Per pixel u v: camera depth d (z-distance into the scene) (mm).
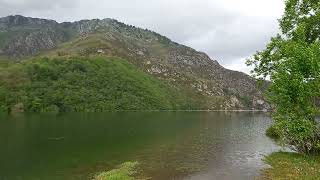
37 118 130500
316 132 38594
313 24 43219
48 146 56719
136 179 32969
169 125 105375
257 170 36062
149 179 32969
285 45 39062
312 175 30859
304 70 37156
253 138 69375
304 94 36625
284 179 30562
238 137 71438
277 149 52281
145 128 91938
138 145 57875
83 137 69125
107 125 100188
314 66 35812
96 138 67500
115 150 52344
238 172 35375
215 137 71125
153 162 41938
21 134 73688
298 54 36875
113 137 69438
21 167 40312
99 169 38531
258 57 47031
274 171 34250
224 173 35094
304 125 36531
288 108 38156
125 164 40375
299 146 40312
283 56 39469
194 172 35906
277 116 39344
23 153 50031
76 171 37656
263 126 106562
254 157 44875
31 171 38125
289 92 37500
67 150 52531
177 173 35531
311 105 37281
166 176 34219
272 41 45156
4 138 66938
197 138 68938
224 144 59406
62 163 42312
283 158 40781
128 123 110688
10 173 37156
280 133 40938
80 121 115875
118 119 132000
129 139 66188
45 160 44500
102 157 46250
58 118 132250
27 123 104188
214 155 47094
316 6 41938
